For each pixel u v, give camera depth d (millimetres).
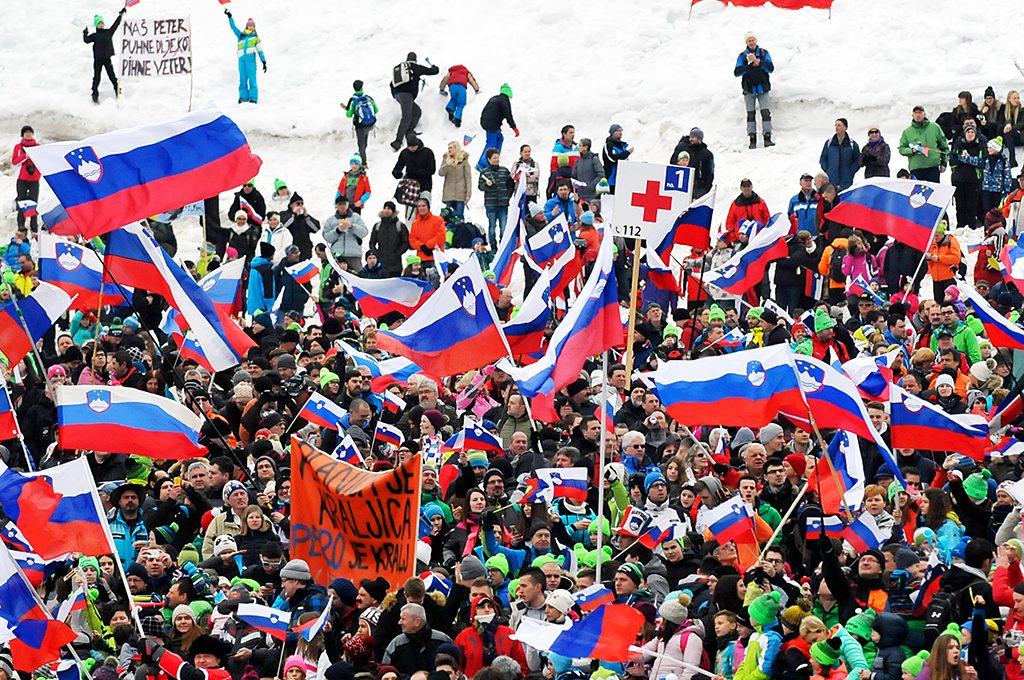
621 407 56125
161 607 41938
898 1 98750
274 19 111625
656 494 44375
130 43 101000
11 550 40719
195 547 46781
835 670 35219
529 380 45812
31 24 112562
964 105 83625
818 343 60906
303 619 38562
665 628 37906
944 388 55844
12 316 52438
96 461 52750
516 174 84062
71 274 64562
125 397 46562
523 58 103500
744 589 38250
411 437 55500
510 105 97750
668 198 47750
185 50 101188
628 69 100875
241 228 81312
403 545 41375
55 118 106062
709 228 63156
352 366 61156
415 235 78875
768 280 73625
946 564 39750
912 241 66625
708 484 45000
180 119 49250
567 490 45375
